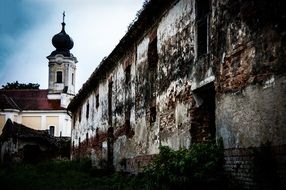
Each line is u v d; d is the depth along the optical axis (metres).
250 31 6.95
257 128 6.61
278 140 6.05
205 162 7.93
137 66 14.60
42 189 12.92
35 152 35.78
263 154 6.31
